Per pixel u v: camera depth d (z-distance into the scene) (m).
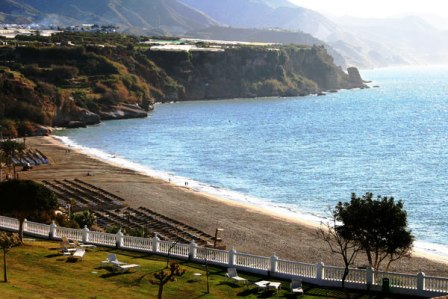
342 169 129.38
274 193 105.56
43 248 47.44
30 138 178.88
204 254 46.88
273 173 125.56
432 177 118.81
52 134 190.50
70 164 127.69
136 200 93.38
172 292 38.62
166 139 178.62
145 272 42.38
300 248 66.62
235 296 38.88
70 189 98.69
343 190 107.75
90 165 127.19
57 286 37.53
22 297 34.12
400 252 49.22
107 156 144.38
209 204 92.81
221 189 108.56
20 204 49.06
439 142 173.75
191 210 87.62
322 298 39.28
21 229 50.44
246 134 193.75
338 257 62.47
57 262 43.38
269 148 163.12
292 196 102.88
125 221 76.12
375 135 192.00
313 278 42.62
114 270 42.31
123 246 50.62
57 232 53.62
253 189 109.19
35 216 58.47
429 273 57.84
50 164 126.81
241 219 82.56
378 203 44.62
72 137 182.62
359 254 62.44
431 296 39.28
